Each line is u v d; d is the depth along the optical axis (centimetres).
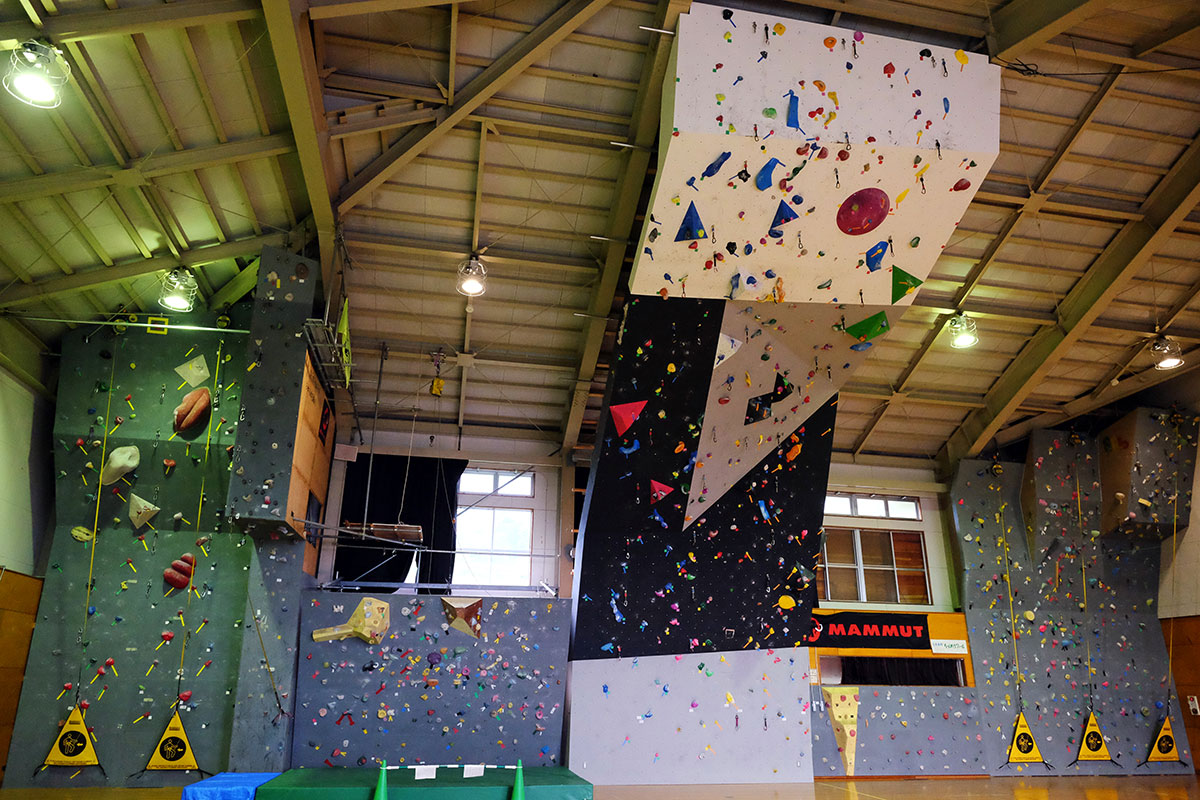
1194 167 980
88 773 905
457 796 679
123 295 975
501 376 1210
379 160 899
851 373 1060
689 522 1085
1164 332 1208
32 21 638
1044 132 952
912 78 823
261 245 943
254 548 966
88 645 937
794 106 796
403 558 1185
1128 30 858
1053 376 1308
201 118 773
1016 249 1080
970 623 1326
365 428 1240
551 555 1245
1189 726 1303
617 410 1011
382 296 1088
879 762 1214
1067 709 1295
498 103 881
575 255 1044
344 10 709
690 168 817
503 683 1038
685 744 1074
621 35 833
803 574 1138
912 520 1404
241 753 915
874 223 884
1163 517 1330
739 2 823
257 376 916
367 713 991
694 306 959
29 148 737
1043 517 1366
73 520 961
